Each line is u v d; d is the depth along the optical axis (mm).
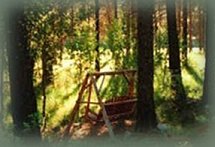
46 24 11266
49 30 11422
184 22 19859
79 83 13766
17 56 10141
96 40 13711
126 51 15062
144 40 10781
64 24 11844
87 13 13133
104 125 11852
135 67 14805
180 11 21391
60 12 11641
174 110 12453
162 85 13672
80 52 13203
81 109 13148
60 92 13555
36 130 9984
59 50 11914
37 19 10953
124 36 15234
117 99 12391
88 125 11961
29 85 10320
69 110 13219
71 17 12344
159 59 14961
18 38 10102
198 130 9992
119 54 14992
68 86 13844
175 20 15305
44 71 11945
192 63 19719
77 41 12758
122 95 13570
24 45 10227
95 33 13633
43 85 12117
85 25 13078
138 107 10969
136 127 10930
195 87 15250
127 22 15461
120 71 12234
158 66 14867
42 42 11375
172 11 15391
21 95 10195
